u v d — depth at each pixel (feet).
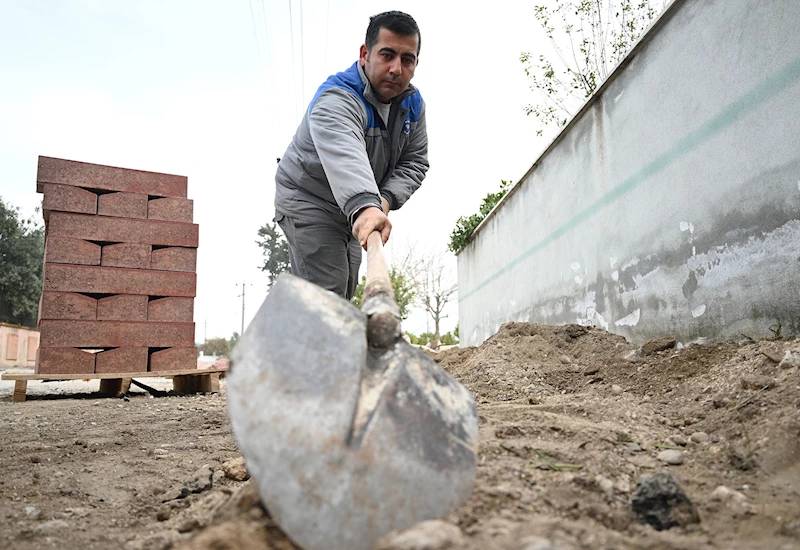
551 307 21.67
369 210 7.88
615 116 16.01
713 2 11.50
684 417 7.30
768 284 10.05
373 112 9.62
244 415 3.83
